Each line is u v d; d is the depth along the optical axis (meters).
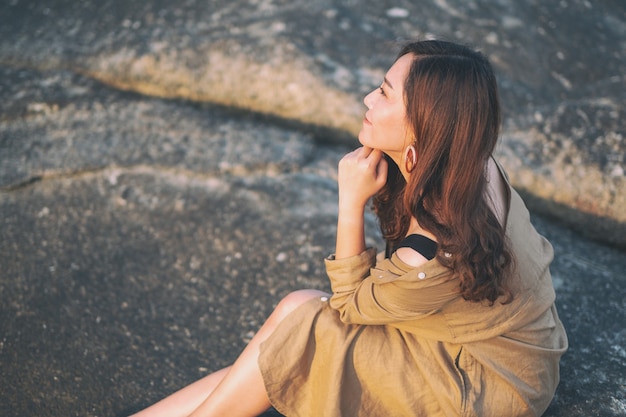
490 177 1.76
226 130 3.68
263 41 4.05
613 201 3.14
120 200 3.25
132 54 4.03
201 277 2.85
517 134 3.49
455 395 1.75
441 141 1.63
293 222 3.12
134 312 2.69
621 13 4.53
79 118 3.72
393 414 1.83
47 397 2.33
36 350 2.51
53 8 4.51
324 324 1.84
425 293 1.68
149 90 3.96
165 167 3.42
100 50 4.11
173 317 2.67
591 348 2.46
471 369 1.80
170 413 2.10
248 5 4.41
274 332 1.86
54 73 4.02
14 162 3.43
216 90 3.86
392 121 1.73
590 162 3.30
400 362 1.80
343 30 4.18
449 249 1.64
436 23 4.30
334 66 3.90
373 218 3.15
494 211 1.72
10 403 2.30
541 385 1.87
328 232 3.06
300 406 1.90
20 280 2.81
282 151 3.53
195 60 3.97
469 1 4.50
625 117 3.58
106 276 2.85
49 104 3.79
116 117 3.74
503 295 1.74
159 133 3.64
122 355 2.49
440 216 1.68
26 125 3.66
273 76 3.83
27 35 4.28
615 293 2.74
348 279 1.84
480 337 1.77
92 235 3.06
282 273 2.86
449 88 1.61
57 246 2.99
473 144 1.62
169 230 3.09
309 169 3.45
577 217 3.19
